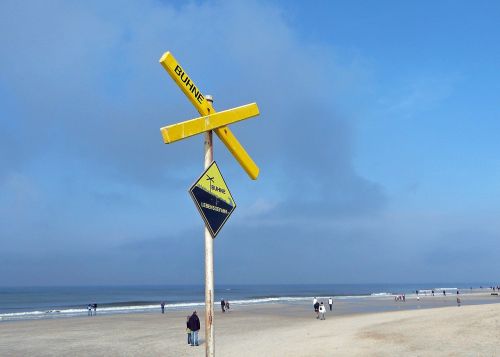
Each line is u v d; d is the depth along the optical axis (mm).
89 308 52719
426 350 16078
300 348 18953
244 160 5164
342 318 40625
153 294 159000
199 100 4391
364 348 17609
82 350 22250
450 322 24312
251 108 5051
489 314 26672
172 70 4051
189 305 73500
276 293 159625
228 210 4836
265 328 31578
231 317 44469
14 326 36156
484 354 14719
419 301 80062
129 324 36719
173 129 4055
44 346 23969
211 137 4633
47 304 90562
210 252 4453
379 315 40906
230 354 18672
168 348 22109
